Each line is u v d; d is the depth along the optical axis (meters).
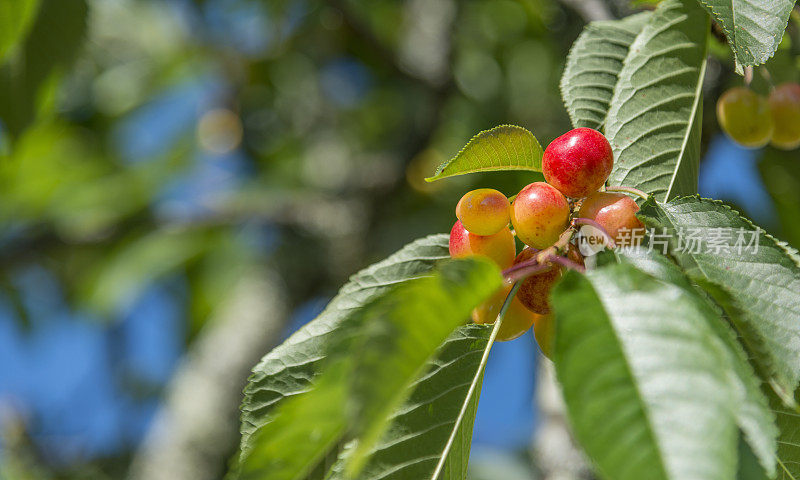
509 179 1.63
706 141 1.22
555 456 1.21
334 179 2.60
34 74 1.28
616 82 1.09
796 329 1.01
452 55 2.19
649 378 0.96
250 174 2.76
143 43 2.63
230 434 2.35
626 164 1.07
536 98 2.15
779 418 1.04
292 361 1.05
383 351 0.96
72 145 2.57
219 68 2.68
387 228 2.34
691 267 1.02
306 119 2.72
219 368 2.43
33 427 2.54
